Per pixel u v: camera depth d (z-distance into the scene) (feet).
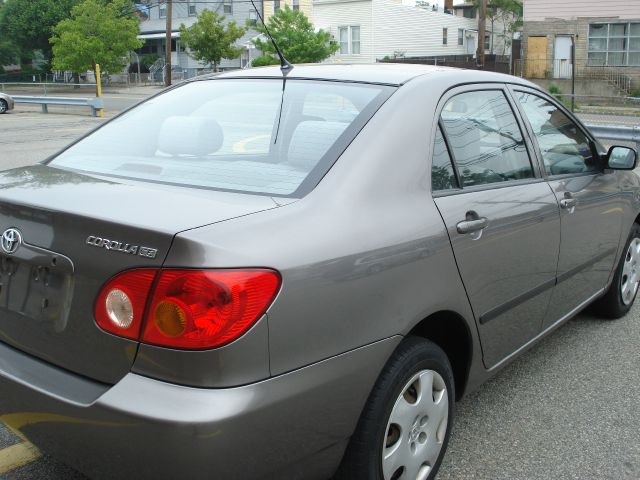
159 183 8.54
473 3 160.25
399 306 8.10
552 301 12.19
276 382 6.84
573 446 10.93
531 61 101.35
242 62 143.84
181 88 11.76
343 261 7.44
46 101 81.87
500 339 10.60
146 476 6.65
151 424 6.46
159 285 6.64
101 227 7.04
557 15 98.94
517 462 10.48
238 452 6.61
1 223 8.07
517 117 11.63
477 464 10.41
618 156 13.60
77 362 7.32
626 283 16.26
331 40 120.16
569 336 15.42
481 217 9.61
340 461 7.86
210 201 7.59
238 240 6.82
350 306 7.48
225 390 6.57
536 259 11.15
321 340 7.22
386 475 8.39
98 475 7.06
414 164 8.86
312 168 8.31
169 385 6.65
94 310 7.07
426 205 8.81
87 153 10.25
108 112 83.56
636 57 95.71
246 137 9.48
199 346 6.52
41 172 9.43
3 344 8.13
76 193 7.95
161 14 163.12
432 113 9.50
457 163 9.73
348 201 7.92
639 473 10.24
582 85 98.27
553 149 12.62
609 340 15.19
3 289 8.11
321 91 9.93
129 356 6.86
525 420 11.72
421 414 8.85
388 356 8.02
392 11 121.70
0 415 7.88
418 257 8.36
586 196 12.81
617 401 12.43
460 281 9.16
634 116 61.00
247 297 6.61
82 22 132.67
